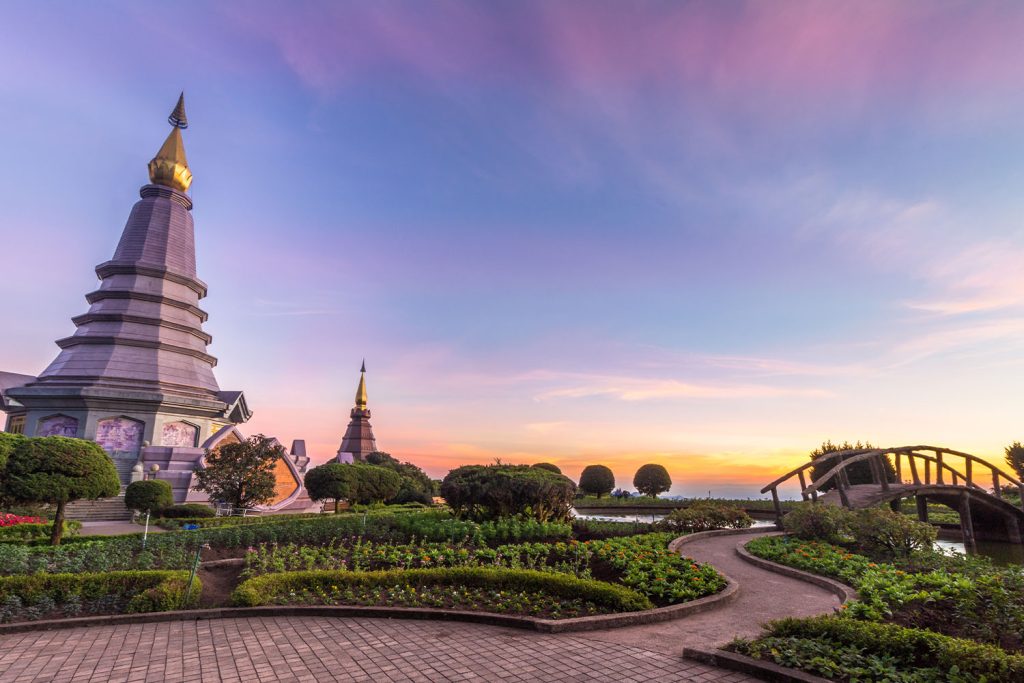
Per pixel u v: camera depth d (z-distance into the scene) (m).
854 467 39.44
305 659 8.08
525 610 10.45
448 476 22.64
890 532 16.81
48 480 18.27
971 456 28.08
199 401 47.56
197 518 29.44
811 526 19.55
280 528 19.48
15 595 10.60
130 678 7.36
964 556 16.50
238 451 33.31
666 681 7.15
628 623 9.93
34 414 43.25
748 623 10.16
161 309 50.31
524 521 19.81
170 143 55.34
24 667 7.80
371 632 9.47
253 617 10.52
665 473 47.22
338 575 12.16
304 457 57.16
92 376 44.69
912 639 7.09
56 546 17.41
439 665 7.79
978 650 6.52
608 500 44.44
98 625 10.02
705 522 23.44
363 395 79.88
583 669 7.60
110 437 43.56
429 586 11.94
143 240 51.50
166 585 11.06
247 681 7.23
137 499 30.69
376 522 20.72
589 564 14.43
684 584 11.92
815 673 6.85
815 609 11.29
